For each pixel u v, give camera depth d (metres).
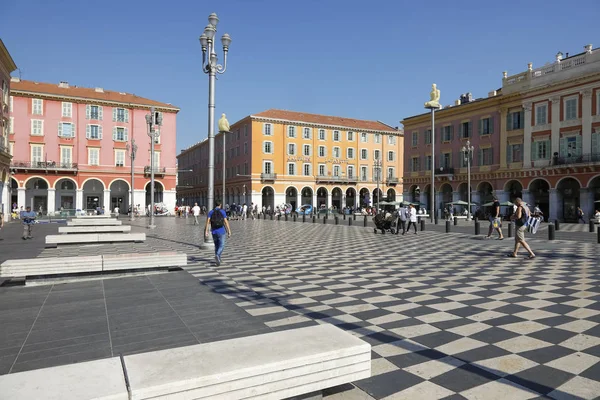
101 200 53.00
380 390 3.57
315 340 3.06
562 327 5.29
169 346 4.38
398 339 4.88
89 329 4.94
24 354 4.14
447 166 48.12
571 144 36.03
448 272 9.52
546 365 4.10
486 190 44.78
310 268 10.16
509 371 3.96
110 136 50.62
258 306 6.39
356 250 14.11
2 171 35.47
